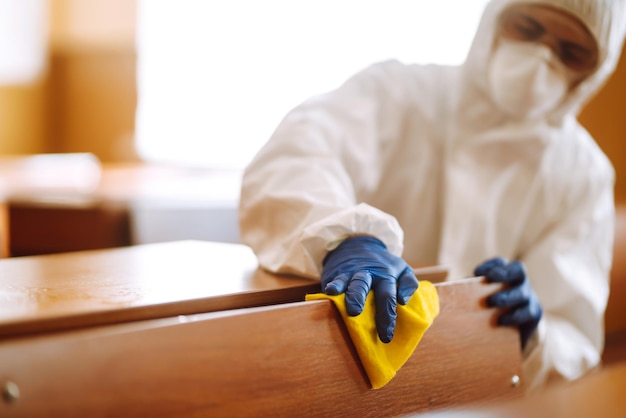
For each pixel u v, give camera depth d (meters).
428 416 0.67
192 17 3.50
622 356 1.47
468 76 1.24
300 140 1.02
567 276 1.34
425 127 1.26
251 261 0.98
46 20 4.21
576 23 1.13
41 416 0.46
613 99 1.88
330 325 0.65
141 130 3.85
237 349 0.57
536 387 1.17
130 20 3.86
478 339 0.82
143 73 3.83
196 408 0.53
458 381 0.78
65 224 1.99
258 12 3.19
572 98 1.25
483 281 0.85
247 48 3.26
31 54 4.27
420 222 1.32
